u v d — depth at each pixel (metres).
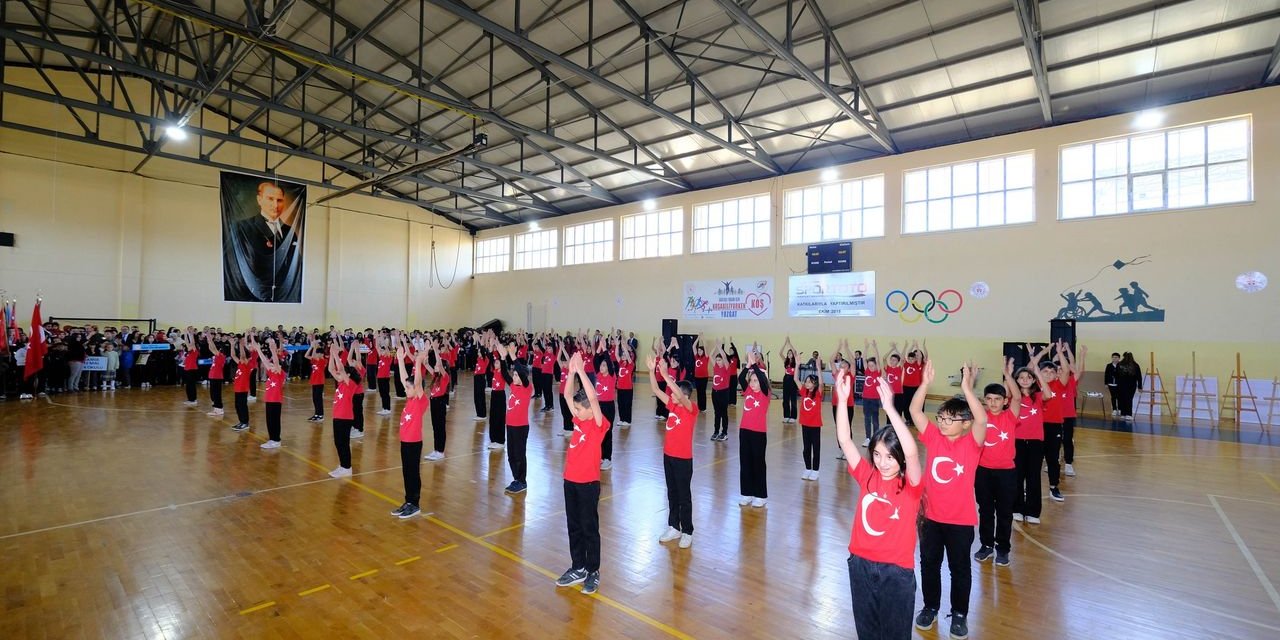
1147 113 11.09
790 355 10.84
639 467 7.33
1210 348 10.55
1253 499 6.03
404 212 22.78
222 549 4.50
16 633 3.22
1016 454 5.32
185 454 7.57
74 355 12.98
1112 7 9.06
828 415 11.49
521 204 20.33
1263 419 10.04
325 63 9.34
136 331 14.92
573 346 13.23
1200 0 8.73
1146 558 4.48
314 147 17.50
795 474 7.10
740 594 3.84
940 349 13.33
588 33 10.62
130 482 6.28
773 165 15.27
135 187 16.31
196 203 17.39
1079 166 11.90
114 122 15.96
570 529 3.98
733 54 11.35
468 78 13.41
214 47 12.55
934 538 3.35
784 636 3.29
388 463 7.31
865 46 10.73
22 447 7.81
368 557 4.39
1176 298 10.84
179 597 3.69
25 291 14.70
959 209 13.29
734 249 17.03
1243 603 3.74
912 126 13.02
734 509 5.69
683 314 18.09
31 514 5.25
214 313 17.69
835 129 13.64
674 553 4.56
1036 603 3.74
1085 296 11.68
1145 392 11.12
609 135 15.55
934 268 13.48
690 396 4.76
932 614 3.42
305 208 19.44
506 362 8.31
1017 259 12.42
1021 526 5.21
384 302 22.03
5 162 14.45
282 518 5.24
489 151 17.47
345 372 6.80
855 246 14.69
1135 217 11.21
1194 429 9.96
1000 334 12.59
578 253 21.42
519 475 6.19
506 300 23.84
